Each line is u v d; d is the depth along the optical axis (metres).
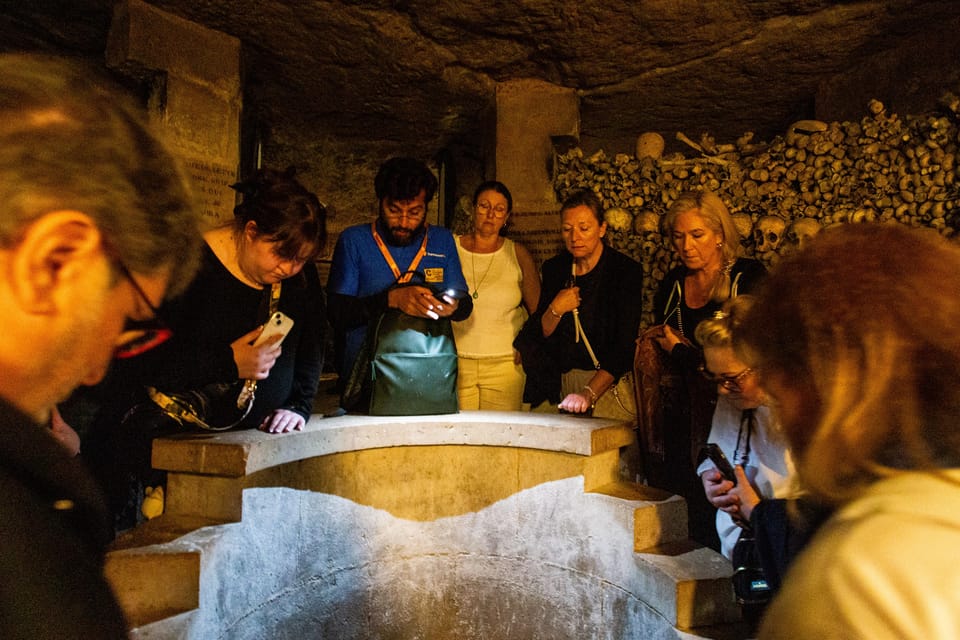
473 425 2.78
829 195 4.37
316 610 2.52
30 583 0.47
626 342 3.12
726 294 2.87
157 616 1.78
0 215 0.48
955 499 0.51
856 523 0.52
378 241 2.88
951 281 0.56
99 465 2.20
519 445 2.73
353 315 2.84
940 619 0.45
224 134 4.39
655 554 2.36
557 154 5.23
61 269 0.50
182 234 0.59
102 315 0.55
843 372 0.56
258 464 2.18
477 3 4.16
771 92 5.27
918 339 0.54
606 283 3.21
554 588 2.70
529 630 2.77
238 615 2.13
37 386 0.53
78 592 0.50
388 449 2.79
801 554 0.55
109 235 0.53
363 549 2.72
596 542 2.56
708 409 2.83
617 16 4.25
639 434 3.22
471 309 2.95
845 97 4.96
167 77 4.07
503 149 5.16
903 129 4.21
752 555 1.93
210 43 4.32
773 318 0.62
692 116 5.70
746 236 4.40
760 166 4.60
